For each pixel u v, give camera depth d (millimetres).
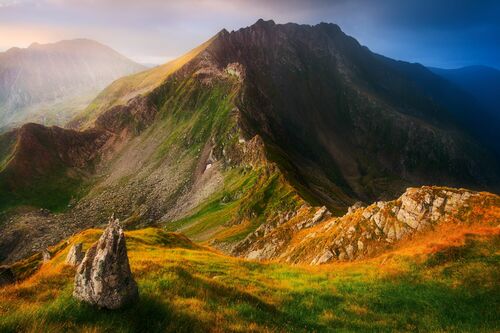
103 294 17688
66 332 15359
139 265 27594
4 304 17812
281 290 31828
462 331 25219
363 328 24516
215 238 147875
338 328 23812
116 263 18406
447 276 34688
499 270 33188
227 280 32281
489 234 39562
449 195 51125
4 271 38500
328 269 42281
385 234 52000
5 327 14828
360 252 51594
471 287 31859
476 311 28312
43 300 19750
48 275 26172
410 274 36438
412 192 53875
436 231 47500
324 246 60438
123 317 17250
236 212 164125
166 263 31594
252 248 100812
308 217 96688
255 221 148750
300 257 66188
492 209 46656
